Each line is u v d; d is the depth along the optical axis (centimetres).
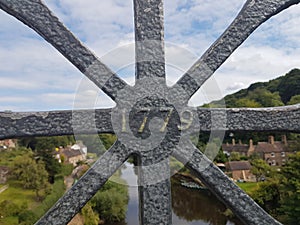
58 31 106
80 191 102
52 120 105
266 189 1161
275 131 119
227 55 114
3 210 1077
